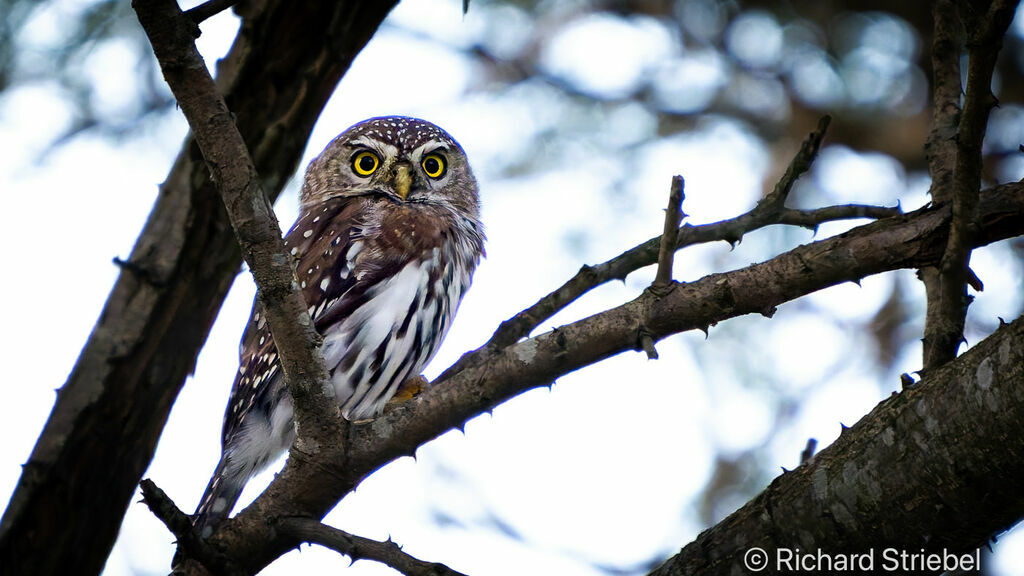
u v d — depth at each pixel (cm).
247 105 916
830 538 604
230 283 950
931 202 653
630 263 780
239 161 605
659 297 657
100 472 919
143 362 923
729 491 1174
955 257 616
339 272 998
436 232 1038
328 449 682
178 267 925
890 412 593
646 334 654
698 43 1385
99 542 929
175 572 675
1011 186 622
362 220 1033
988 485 554
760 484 1172
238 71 911
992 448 547
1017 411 536
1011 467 545
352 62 941
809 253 646
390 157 1129
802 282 643
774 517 621
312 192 1200
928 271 701
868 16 1350
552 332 671
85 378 917
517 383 674
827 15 1347
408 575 625
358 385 986
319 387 664
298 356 652
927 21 1328
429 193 1133
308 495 690
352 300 989
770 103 1399
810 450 791
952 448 560
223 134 600
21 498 898
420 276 1012
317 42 916
